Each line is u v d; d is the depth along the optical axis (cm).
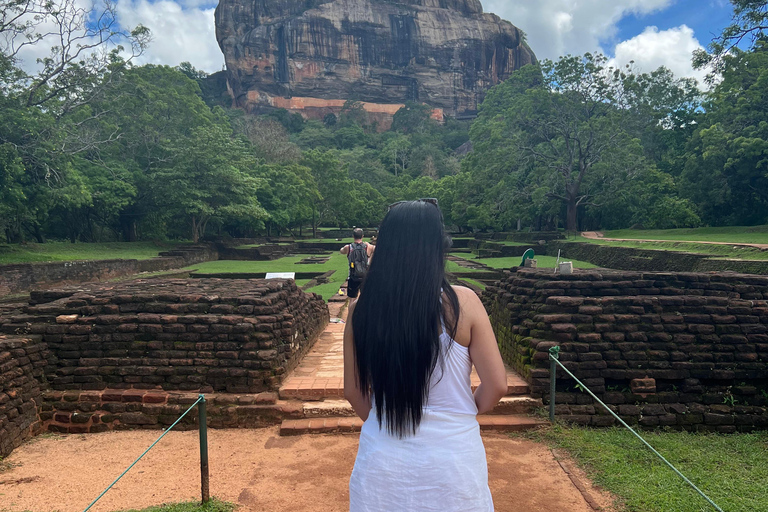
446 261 152
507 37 14212
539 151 4209
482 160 4384
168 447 469
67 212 3297
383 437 146
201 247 3186
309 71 12812
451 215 5647
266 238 4697
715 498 351
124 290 608
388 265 146
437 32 13538
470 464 142
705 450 445
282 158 6131
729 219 3609
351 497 149
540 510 350
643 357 521
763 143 2659
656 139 4969
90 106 2880
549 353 516
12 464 432
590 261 2859
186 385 531
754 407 509
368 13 13225
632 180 3962
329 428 495
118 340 540
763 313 525
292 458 441
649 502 347
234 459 441
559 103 3778
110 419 512
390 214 154
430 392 142
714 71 2316
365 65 13225
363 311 147
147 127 3450
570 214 3991
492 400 145
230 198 3575
